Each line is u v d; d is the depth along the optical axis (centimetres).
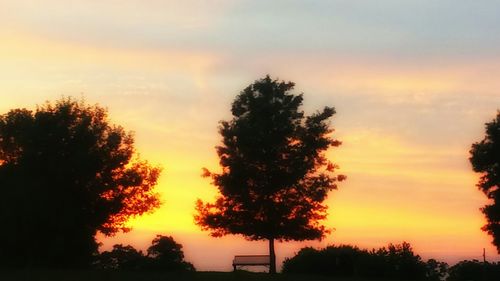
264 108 5056
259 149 5003
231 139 5091
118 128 5406
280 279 4050
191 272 4428
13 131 5222
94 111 5394
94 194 5134
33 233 4853
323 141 5088
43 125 5162
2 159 5178
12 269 4581
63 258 5028
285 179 4981
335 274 4797
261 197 5025
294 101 5122
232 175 5019
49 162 5019
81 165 5012
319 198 5038
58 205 4872
